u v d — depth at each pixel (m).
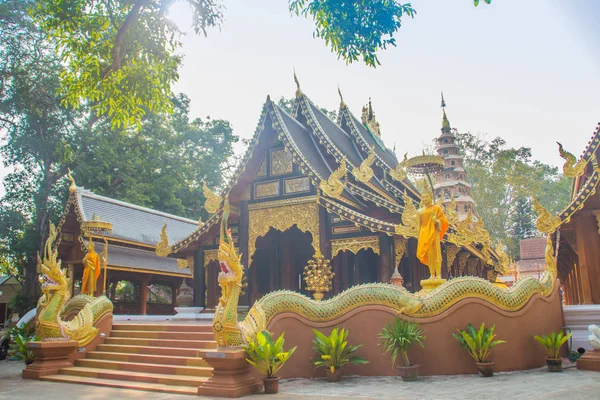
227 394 9.52
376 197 19.50
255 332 10.86
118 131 39.97
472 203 44.47
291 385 10.84
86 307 15.19
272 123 20.09
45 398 10.02
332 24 13.10
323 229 19.06
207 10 16.19
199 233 21.12
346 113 26.81
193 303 21.45
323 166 21.59
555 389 9.08
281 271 23.53
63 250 25.89
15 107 29.94
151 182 44.47
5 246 34.97
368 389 10.01
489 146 60.25
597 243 15.73
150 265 29.14
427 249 13.28
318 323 12.21
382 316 12.12
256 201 20.78
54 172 36.53
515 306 12.52
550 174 71.94
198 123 56.25
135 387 11.16
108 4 16.06
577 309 14.54
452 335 11.77
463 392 9.17
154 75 18.22
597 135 15.12
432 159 17.31
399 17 12.59
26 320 20.52
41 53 29.94
